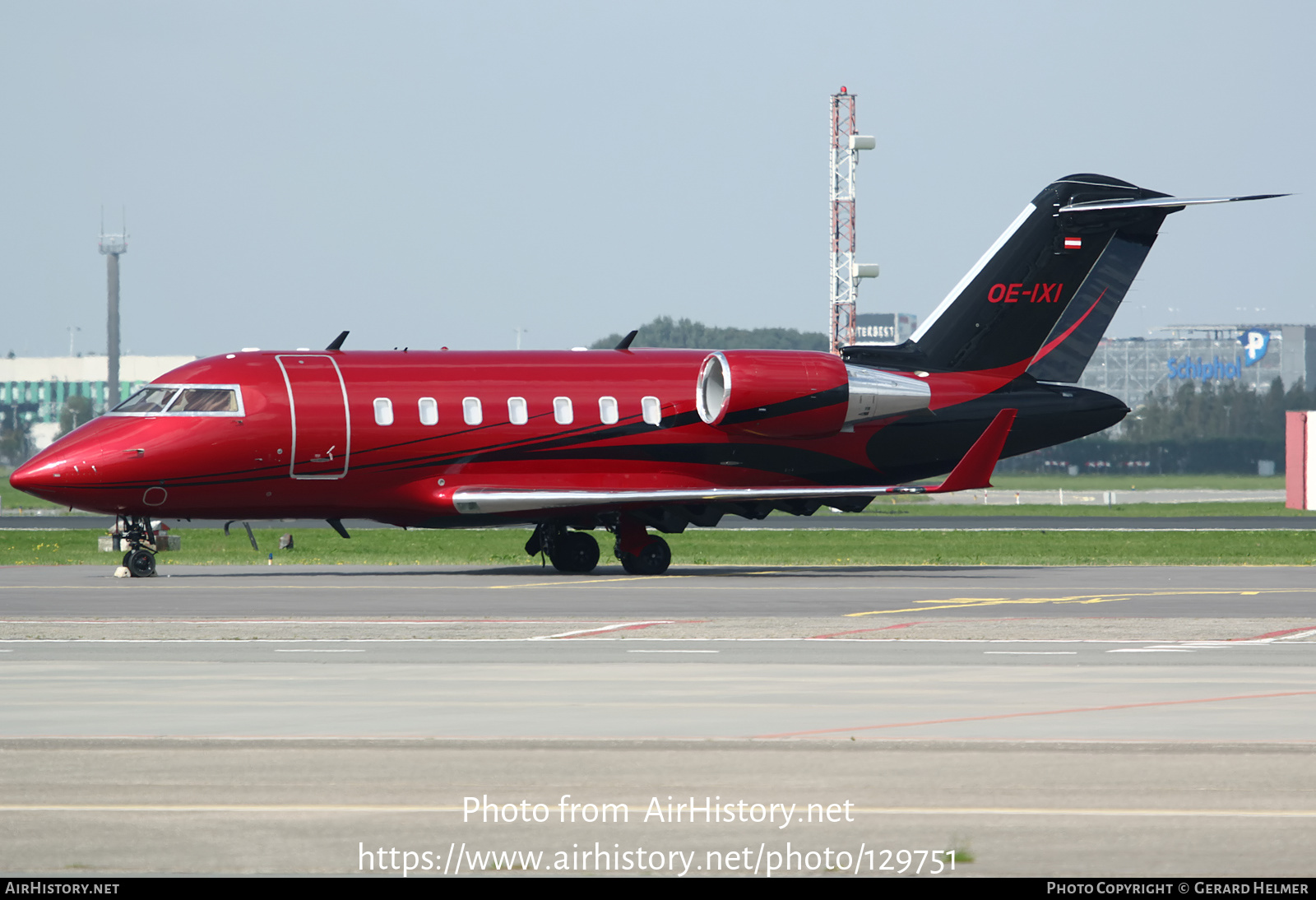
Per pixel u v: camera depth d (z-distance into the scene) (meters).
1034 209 142.75
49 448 124.25
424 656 71.94
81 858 34.91
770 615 93.94
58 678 63.84
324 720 53.19
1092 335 145.00
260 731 51.00
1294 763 45.44
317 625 86.25
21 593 108.06
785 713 54.81
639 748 47.94
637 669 67.19
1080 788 42.06
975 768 44.84
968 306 142.38
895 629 84.94
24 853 35.28
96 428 124.75
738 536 196.62
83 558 154.50
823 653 73.31
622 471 133.50
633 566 133.38
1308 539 191.12
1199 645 77.25
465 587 116.12
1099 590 114.75
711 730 51.31
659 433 134.00
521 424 130.62
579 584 119.62
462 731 51.06
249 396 125.06
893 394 137.12
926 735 50.38
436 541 183.88
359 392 127.56
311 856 35.19
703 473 135.75
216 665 68.38
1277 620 90.25
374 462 127.44
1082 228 143.12
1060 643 78.31
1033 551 168.12
